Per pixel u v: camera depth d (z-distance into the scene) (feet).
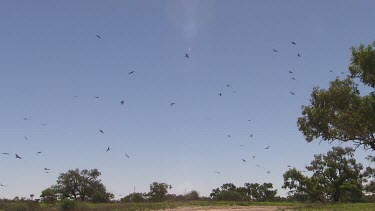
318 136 116.06
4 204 156.56
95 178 362.12
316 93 114.32
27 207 156.35
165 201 239.50
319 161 295.07
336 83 111.65
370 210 152.15
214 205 191.93
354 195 293.84
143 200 259.80
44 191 317.42
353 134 112.06
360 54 98.99
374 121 103.35
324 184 293.84
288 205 208.33
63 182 354.33
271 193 381.81
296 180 297.12
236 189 382.42
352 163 291.79
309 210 160.97
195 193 255.50
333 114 112.37
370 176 291.58
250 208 177.58
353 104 107.45
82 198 354.95
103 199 294.87
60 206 171.53
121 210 156.76
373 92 103.19
